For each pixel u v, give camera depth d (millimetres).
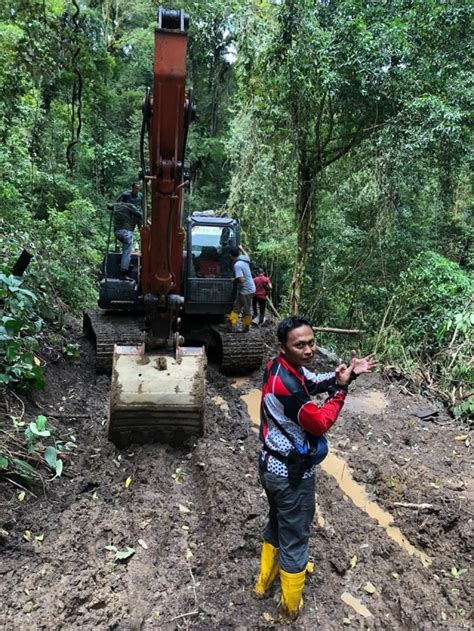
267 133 10406
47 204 12117
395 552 3465
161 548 3225
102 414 4949
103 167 18469
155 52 3242
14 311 4727
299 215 11094
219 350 6832
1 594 2729
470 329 7051
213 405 5668
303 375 2639
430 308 8078
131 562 3057
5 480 3562
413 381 6848
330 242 11773
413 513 3920
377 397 6418
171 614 2715
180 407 4137
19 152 10641
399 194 9984
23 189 11117
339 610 2859
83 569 2975
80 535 3246
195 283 6469
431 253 9094
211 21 14547
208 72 21219
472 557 3445
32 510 3418
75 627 2584
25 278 6473
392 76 8305
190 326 7172
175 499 3701
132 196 6895
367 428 5453
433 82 8234
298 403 2424
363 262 10547
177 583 2932
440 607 2951
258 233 13906
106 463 4062
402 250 10406
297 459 2500
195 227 6586
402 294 8508
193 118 3547
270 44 9570
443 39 8148
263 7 10430
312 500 2619
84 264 10602
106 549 3150
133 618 2664
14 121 9375
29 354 4570
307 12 8812
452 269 8406
